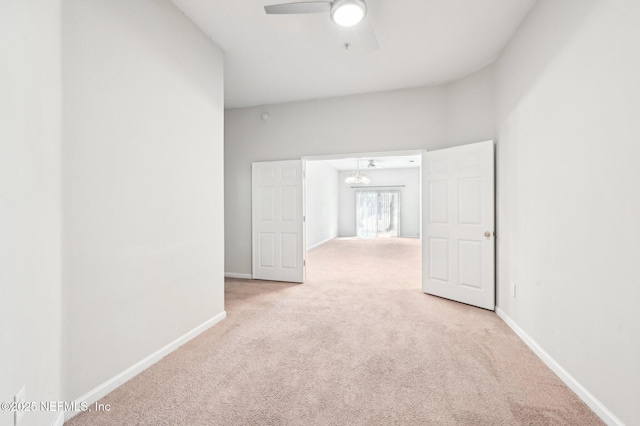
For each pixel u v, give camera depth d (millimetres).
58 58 1438
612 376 1469
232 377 1924
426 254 3826
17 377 1134
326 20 2535
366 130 4113
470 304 3344
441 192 3619
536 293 2227
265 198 4590
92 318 1667
